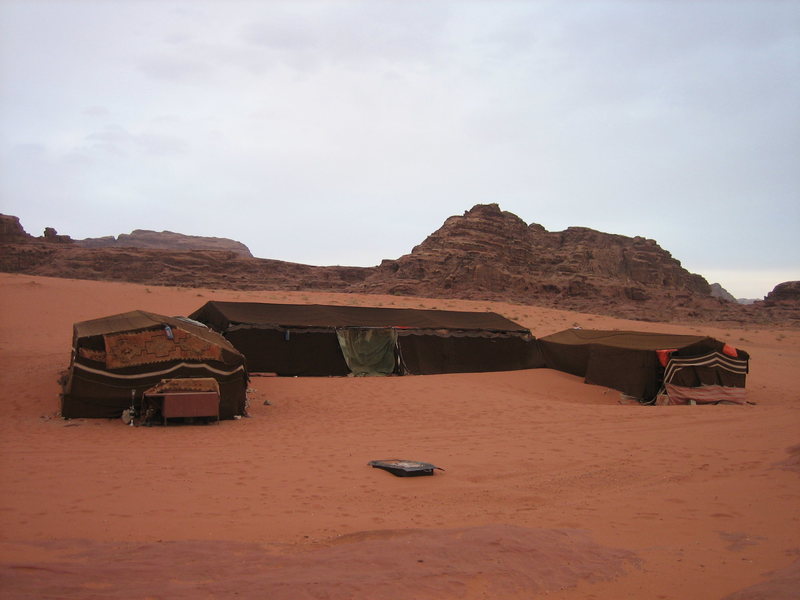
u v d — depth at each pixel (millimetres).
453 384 23984
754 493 9570
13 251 107750
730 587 5836
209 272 113562
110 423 15242
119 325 16750
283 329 25297
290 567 5883
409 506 8766
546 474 11016
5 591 4984
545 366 29875
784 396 27750
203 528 7371
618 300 105562
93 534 6938
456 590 5453
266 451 12344
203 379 15961
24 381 19953
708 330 68938
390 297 72438
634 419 17859
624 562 6457
